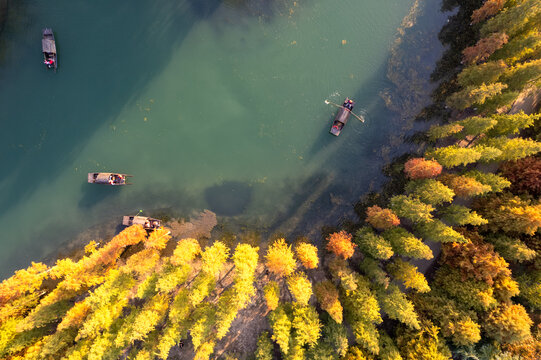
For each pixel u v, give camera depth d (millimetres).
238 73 49875
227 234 50500
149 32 49656
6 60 48969
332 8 49906
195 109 50219
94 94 49781
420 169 41750
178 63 49781
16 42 48750
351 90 49906
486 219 42594
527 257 38625
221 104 50281
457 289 41688
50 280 49469
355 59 49969
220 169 50906
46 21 48844
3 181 49500
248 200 51000
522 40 39812
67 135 49750
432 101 49500
